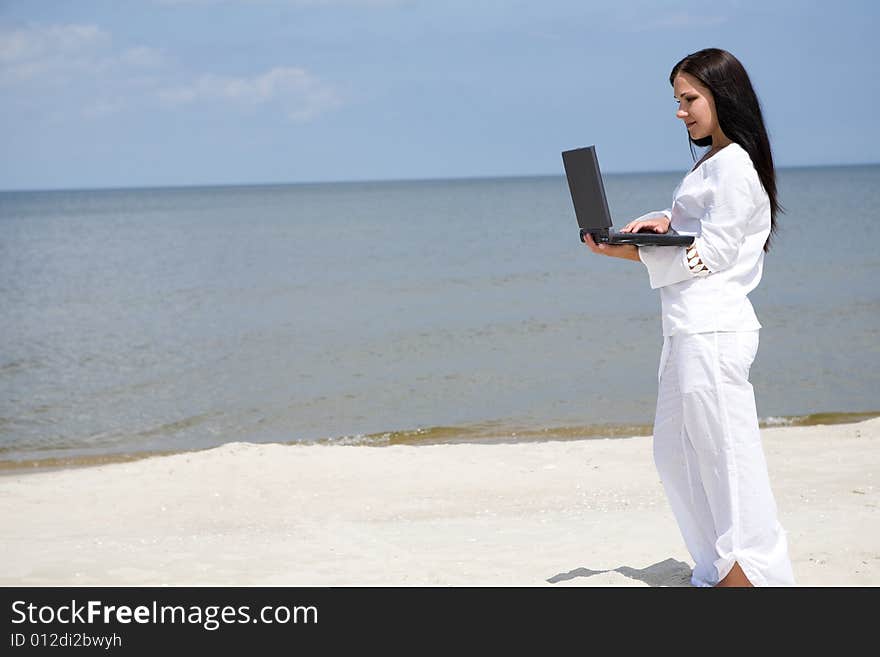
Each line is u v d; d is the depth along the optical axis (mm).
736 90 3748
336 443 11484
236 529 6555
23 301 27406
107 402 14195
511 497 7402
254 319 22828
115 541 6102
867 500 6648
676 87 3857
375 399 13930
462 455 9047
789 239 41438
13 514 7203
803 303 22625
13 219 99000
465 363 16500
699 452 3842
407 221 72000
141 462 9039
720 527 3859
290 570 5184
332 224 70375
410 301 25391
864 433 9555
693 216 3830
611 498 7238
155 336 20578
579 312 22297
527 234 53094
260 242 51594
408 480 8031
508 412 12781
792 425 11648
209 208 124375
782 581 3793
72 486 8086
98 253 46188
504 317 21922
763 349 16859
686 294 3781
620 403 13055
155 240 55750
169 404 13969
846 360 15664
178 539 6141
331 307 24641
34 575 5133
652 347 17422
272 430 12336
